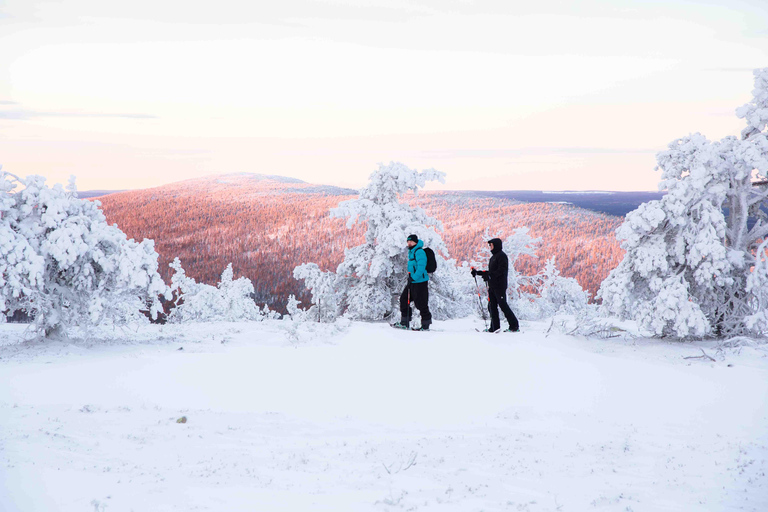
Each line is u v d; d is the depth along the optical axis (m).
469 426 6.36
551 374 8.26
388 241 14.52
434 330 11.89
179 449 5.29
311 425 6.39
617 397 7.26
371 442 5.73
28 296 10.10
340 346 10.34
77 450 5.00
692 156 11.49
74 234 10.27
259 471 4.70
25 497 3.73
